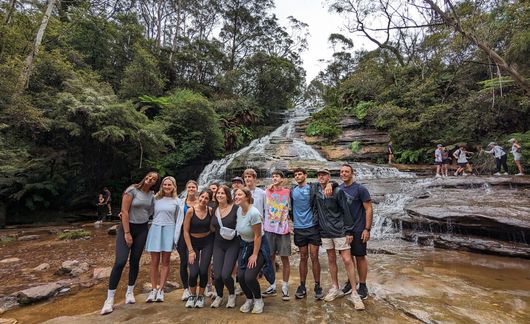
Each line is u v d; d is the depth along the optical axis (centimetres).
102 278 526
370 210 363
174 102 1844
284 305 349
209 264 359
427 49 1727
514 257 614
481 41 600
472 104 1438
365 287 372
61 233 959
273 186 399
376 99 2067
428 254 654
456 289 413
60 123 1210
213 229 361
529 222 632
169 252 381
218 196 354
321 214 369
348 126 1991
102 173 1509
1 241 881
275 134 2269
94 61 2052
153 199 390
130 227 366
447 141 1518
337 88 3156
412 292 395
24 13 1397
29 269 597
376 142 1791
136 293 448
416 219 791
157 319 311
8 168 1188
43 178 1374
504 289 418
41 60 1387
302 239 374
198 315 320
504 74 1273
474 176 1043
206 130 1789
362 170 1361
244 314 322
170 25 3325
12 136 1224
